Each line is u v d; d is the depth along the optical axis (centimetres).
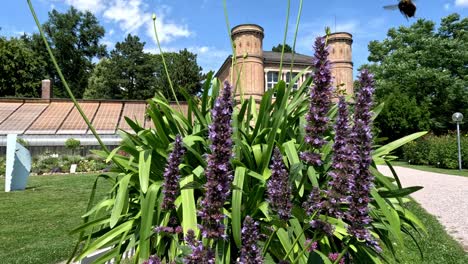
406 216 280
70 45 6431
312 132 201
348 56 3612
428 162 2570
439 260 484
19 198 1105
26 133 2756
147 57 6325
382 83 4047
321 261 220
